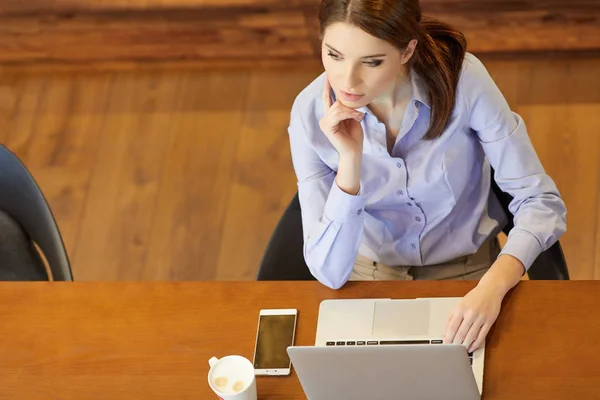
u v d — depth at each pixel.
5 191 2.65
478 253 2.50
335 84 1.98
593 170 3.47
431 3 3.68
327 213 2.16
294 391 2.01
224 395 1.90
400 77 2.09
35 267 2.77
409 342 2.04
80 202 3.77
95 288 2.26
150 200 3.73
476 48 3.80
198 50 4.00
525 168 2.24
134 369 2.10
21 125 4.05
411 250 2.46
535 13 3.62
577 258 3.29
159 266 3.56
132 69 4.14
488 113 2.17
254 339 2.11
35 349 2.17
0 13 3.99
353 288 2.17
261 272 2.49
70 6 3.91
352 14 1.81
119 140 3.93
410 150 2.24
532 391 1.93
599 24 3.60
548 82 3.74
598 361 1.96
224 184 3.73
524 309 2.06
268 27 3.85
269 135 3.83
